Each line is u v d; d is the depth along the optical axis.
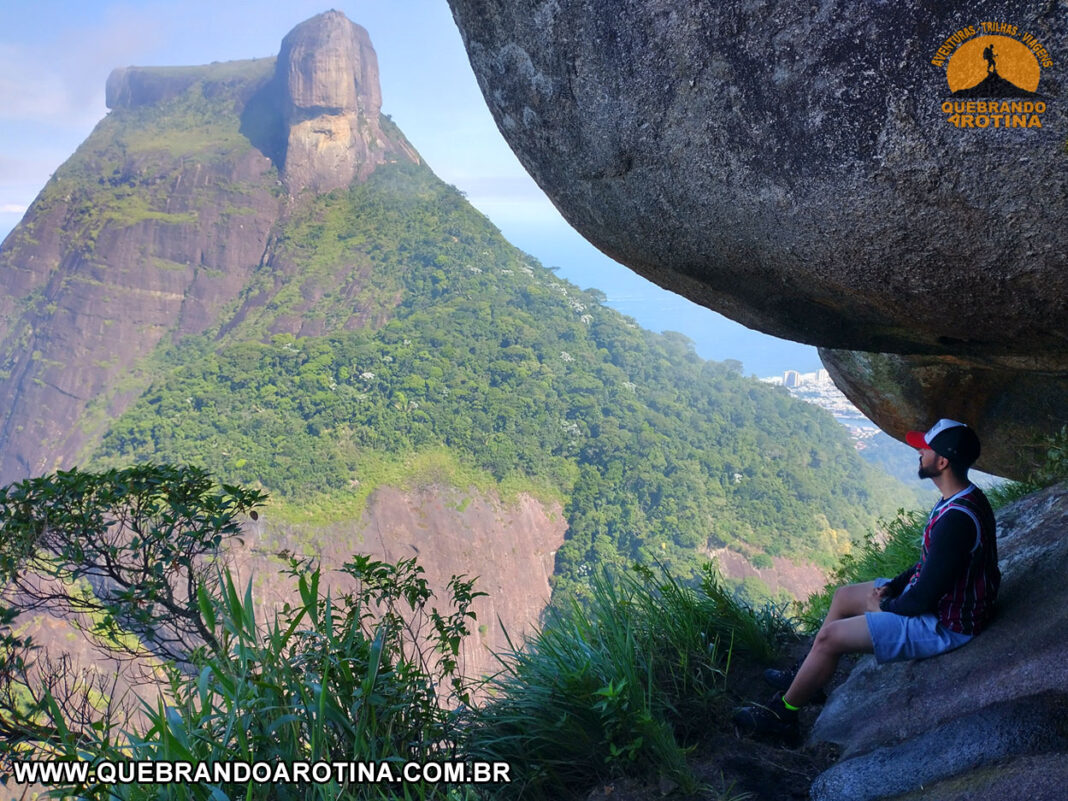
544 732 2.23
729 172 2.02
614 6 2.02
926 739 1.85
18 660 2.60
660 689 2.49
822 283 2.15
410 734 2.14
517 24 2.31
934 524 2.19
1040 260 1.64
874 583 2.47
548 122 2.44
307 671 2.02
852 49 1.62
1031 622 2.01
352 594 2.39
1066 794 1.44
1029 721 1.68
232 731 1.80
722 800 1.99
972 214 1.64
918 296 1.97
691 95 1.97
